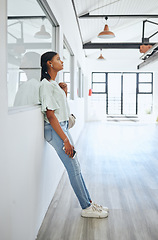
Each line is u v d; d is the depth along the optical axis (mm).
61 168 3691
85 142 6602
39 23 2561
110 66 12594
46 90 2152
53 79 2416
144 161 4613
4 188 1329
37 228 2105
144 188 3223
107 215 2436
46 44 2922
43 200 2355
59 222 2307
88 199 2498
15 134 1506
